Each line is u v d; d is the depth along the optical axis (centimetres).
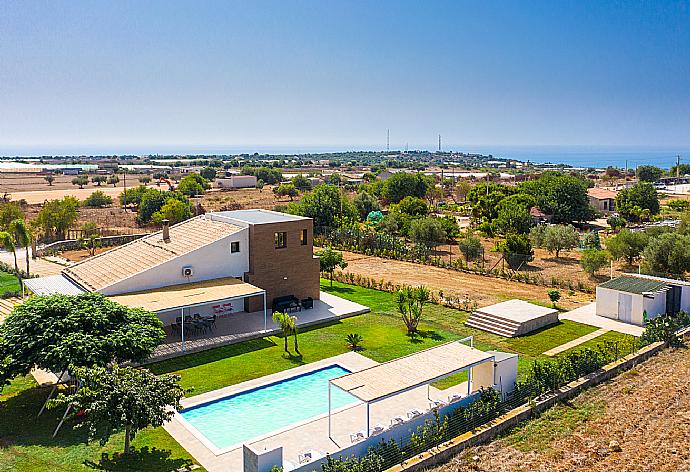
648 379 2327
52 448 1752
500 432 1906
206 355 2644
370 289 3981
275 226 3369
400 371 1948
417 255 5022
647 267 4038
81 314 2022
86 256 5150
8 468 1620
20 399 2116
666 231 4812
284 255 3428
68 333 1948
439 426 1816
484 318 3102
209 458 1730
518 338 2870
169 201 7150
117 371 1680
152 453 1747
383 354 2666
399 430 1803
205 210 8781
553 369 2227
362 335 2955
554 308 3428
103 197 9962
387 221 6488
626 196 8131
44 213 5903
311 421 1980
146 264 3112
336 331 3020
